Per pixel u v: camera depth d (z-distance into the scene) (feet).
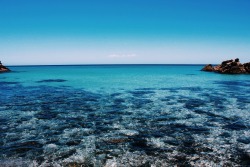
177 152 29.94
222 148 31.32
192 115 49.98
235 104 62.95
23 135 36.60
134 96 78.74
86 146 32.07
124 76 198.18
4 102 66.13
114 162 27.04
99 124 43.09
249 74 199.31
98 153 29.66
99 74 235.61
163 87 107.24
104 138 35.29
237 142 33.60
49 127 40.98
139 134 37.22
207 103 64.69
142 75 213.87
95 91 92.89
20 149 30.91
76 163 26.78
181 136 36.17
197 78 165.37
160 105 61.82
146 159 27.86
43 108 57.67
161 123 43.68
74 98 74.23
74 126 41.73
